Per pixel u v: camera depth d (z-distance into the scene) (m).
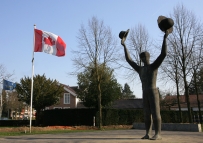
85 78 40.97
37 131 22.20
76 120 35.91
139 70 13.33
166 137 13.83
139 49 31.50
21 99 39.47
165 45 12.35
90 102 41.16
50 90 39.88
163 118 39.03
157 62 12.60
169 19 12.23
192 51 28.27
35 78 39.75
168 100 48.41
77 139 13.29
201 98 56.47
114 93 41.41
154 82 12.75
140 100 55.53
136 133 17.94
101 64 30.42
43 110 41.56
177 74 29.50
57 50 22.16
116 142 11.41
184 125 21.88
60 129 25.88
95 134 17.16
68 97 57.69
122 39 13.97
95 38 30.22
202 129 23.61
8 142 12.49
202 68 28.45
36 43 21.61
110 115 35.25
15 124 41.81
